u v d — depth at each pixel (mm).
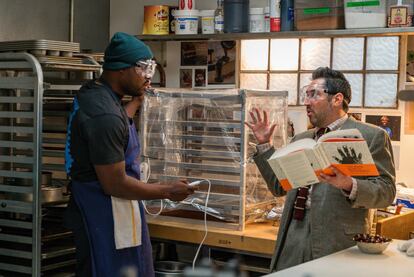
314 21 3875
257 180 3438
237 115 3293
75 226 2789
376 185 2539
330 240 2631
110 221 2740
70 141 2740
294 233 2756
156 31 4297
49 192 3303
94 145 2615
